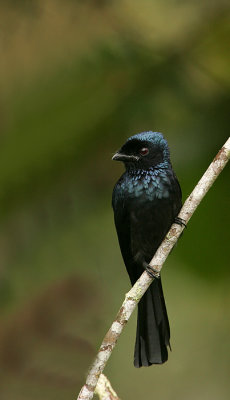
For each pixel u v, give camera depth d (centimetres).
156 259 689
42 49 587
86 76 688
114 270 960
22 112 551
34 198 609
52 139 610
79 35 664
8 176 579
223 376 1040
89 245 764
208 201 838
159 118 859
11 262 440
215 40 841
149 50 804
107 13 729
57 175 644
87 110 686
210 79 852
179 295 1005
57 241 632
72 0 646
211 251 836
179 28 834
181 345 1066
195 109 866
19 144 560
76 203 709
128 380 1065
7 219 584
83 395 554
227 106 871
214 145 880
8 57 550
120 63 755
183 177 884
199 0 841
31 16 573
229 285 867
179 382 1048
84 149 689
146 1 811
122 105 771
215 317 1057
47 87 595
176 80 834
